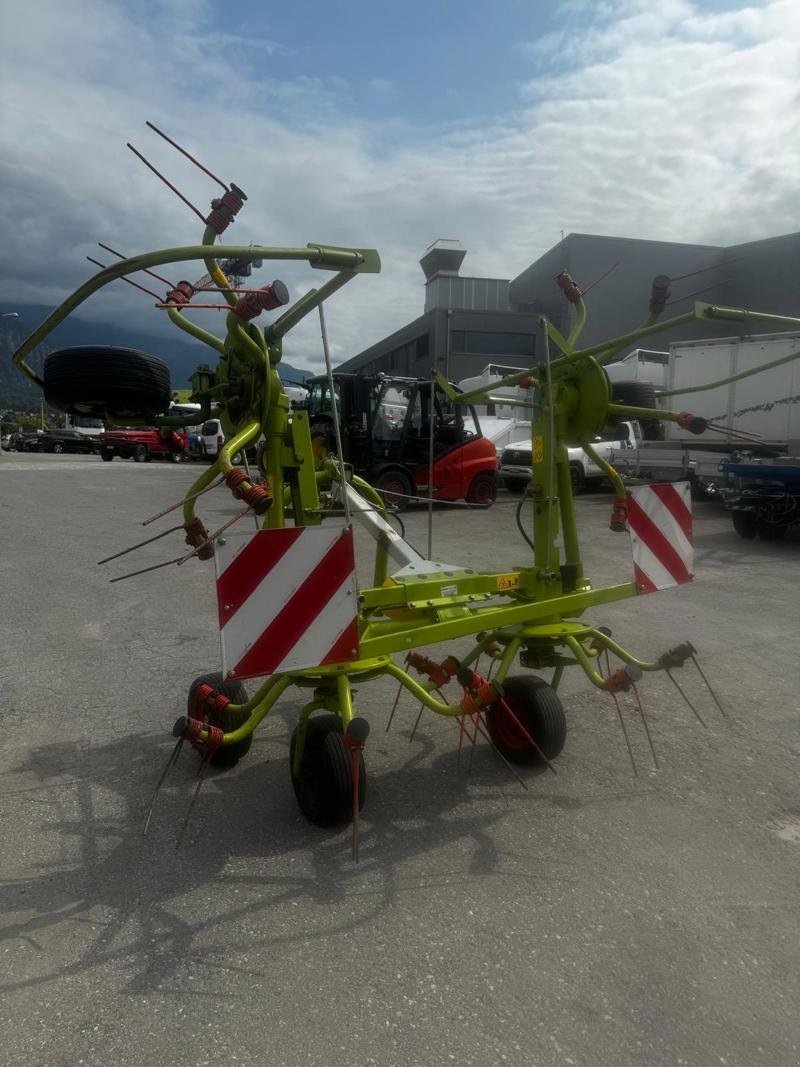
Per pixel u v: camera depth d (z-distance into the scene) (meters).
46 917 2.81
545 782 3.89
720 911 2.85
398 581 3.91
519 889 2.98
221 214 3.61
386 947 2.65
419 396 15.26
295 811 3.60
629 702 4.99
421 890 2.98
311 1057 2.18
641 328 3.97
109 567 9.34
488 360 37.78
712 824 3.48
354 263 3.30
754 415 15.94
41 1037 2.25
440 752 4.25
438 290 44.75
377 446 14.70
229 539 2.94
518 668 5.71
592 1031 2.28
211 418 4.15
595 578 8.95
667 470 15.83
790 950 2.64
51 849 3.28
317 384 14.83
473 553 10.52
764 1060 2.18
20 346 3.60
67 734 4.50
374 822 3.50
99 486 19.39
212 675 4.12
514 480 19.45
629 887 3.00
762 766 4.07
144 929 2.75
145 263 3.02
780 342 15.40
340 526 3.16
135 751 4.28
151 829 3.44
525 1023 2.30
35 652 6.04
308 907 2.88
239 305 3.33
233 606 2.96
